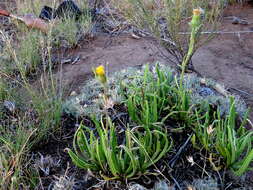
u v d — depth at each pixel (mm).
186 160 1610
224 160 1528
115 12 3359
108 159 1394
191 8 2311
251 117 1938
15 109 2043
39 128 1801
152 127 1663
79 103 2053
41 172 1620
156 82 1962
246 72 2439
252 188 1488
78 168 1630
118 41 3066
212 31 2273
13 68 2512
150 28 2273
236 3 3662
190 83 2080
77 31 3146
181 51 2227
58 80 2441
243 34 3000
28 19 3031
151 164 1515
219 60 2617
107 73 2402
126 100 1825
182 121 1801
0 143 1725
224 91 2107
